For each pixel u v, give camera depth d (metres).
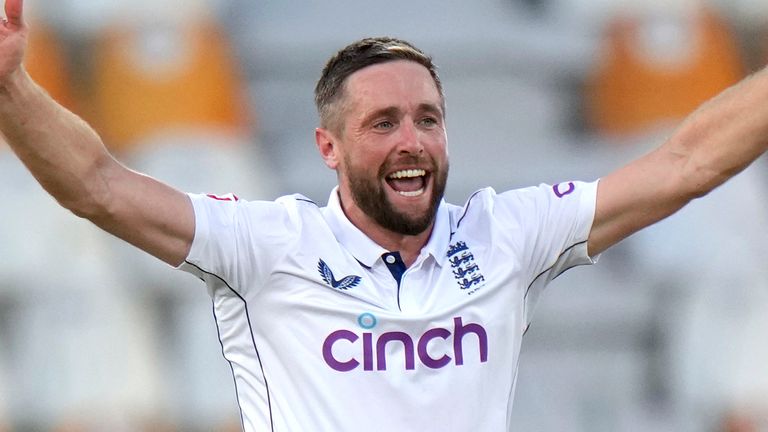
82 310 23.59
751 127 10.09
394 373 10.12
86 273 23.72
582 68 26.97
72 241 23.80
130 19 25.81
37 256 23.73
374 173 10.50
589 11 27.20
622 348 24.69
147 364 23.47
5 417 23.11
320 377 10.12
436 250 10.63
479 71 26.66
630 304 24.81
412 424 10.06
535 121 26.55
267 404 10.33
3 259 23.64
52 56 25.39
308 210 10.80
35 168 9.47
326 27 26.72
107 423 23.23
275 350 10.32
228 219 10.36
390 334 10.20
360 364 10.13
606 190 10.76
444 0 27.17
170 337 23.58
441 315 10.29
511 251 10.72
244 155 25.59
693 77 26.98
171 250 10.06
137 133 25.47
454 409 10.15
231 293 10.44
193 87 25.73
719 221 25.02
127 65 25.70
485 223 10.95
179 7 26.02
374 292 10.38
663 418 24.31
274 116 26.05
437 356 10.21
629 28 27.11
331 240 10.59
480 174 25.91
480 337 10.35
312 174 25.64
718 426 24.38
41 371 23.33
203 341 23.56
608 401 24.28
